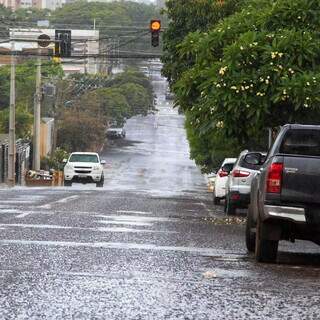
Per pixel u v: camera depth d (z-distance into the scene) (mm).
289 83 38250
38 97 124625
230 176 48344
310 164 21500
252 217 24750
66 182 100062
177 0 69062
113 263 21688
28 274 19438
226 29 45969
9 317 14719
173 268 21219
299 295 17734
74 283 18375
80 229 30281
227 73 39312
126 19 182250
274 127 40969
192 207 52344
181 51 49719
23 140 150000
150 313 15430
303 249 28078
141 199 57719
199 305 16312
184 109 49188
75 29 162250
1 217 34719
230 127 39875
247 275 20438
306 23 42969
